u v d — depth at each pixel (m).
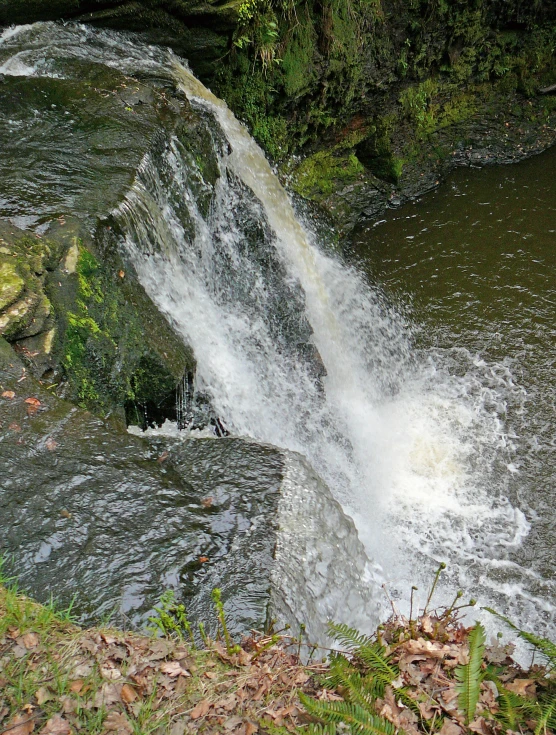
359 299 9.77
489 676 3.23
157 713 3.00
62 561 3.62
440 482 7.51
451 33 11.27
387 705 3.05
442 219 11.20
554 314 9.53
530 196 11.60
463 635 3.55
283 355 7.98
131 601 3.48
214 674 3.20
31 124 6.64
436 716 3.04
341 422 8.12
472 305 9.75
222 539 3.87
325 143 10.80
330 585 4.02
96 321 5.18
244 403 6.85
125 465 4.11
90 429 4.23
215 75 9.02
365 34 10.26
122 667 3.15
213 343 6.78
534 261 10.38
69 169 6.16
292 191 10.28
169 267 6.45
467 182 11.89
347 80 10.33
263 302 7.96
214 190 7.54
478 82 12.12
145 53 8.25
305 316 8.39
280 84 9.52
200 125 7.42
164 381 5.53
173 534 3.82
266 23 8.98
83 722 2.92
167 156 6.81
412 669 3.24
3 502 3.80
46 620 3.28
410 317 9.62
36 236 5.25
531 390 8.59
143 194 6.15
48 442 4.11
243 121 9.52
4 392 4.29
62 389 4.68
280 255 8.41
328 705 2.93
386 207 11.37
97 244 5.49
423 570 6.58
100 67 7.45
